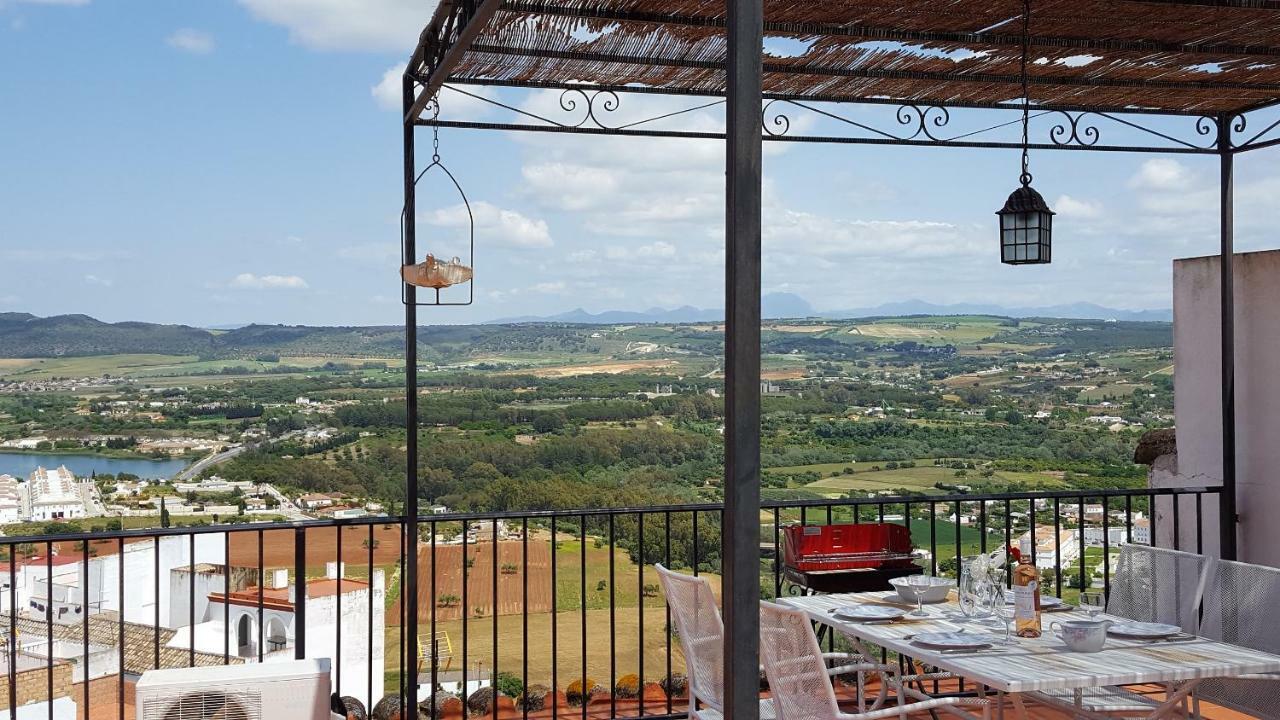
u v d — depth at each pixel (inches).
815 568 179.5
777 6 153.9
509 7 143.6
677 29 154.9
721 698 131.9
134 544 619.2
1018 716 130.6
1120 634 134.3
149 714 140.5
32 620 465.4
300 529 161.9
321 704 146.8
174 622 553.0
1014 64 177.6
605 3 146.6
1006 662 119.7
